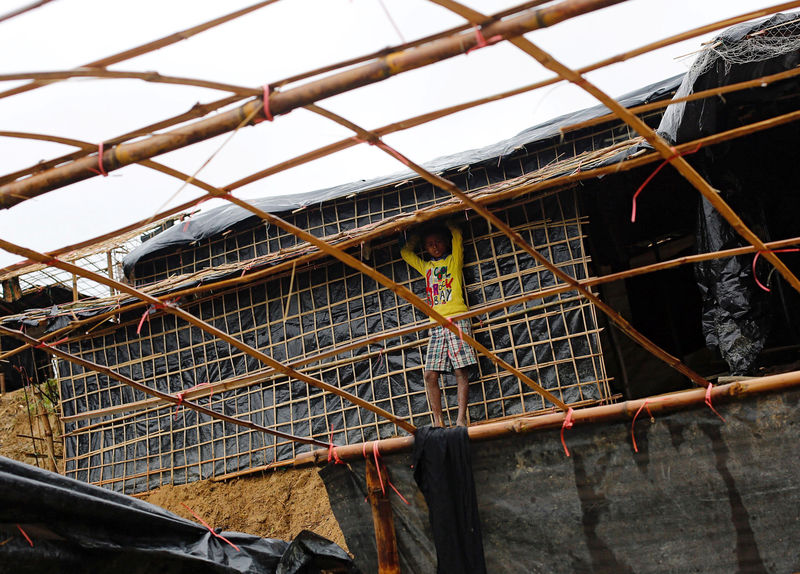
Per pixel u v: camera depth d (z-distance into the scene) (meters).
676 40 1.96
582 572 3.42
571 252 6.68
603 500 3.45
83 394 8.68
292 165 2.27
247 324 8.02
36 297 11.64
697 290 9.62
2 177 2.20
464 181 7.29
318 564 4.34
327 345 7.60
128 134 2.13
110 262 9.46
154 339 8.44
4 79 1.74
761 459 3.26
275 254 7.33
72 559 3.25
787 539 3.18
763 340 5.85
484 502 3.60
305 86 2.00
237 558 4.11
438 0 1.81
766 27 4.88
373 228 6.65
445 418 6.91
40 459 11.09
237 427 7.91
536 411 6.52
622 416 3.42
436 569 3.64
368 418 7.29
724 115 5.57
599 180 7.36
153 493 8.06
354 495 3.96
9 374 11.34
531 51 1.89
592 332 6.50
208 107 2.09
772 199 6.30
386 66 1.94
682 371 3.70
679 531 3.32
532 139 6.94
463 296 6.80
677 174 7.70
